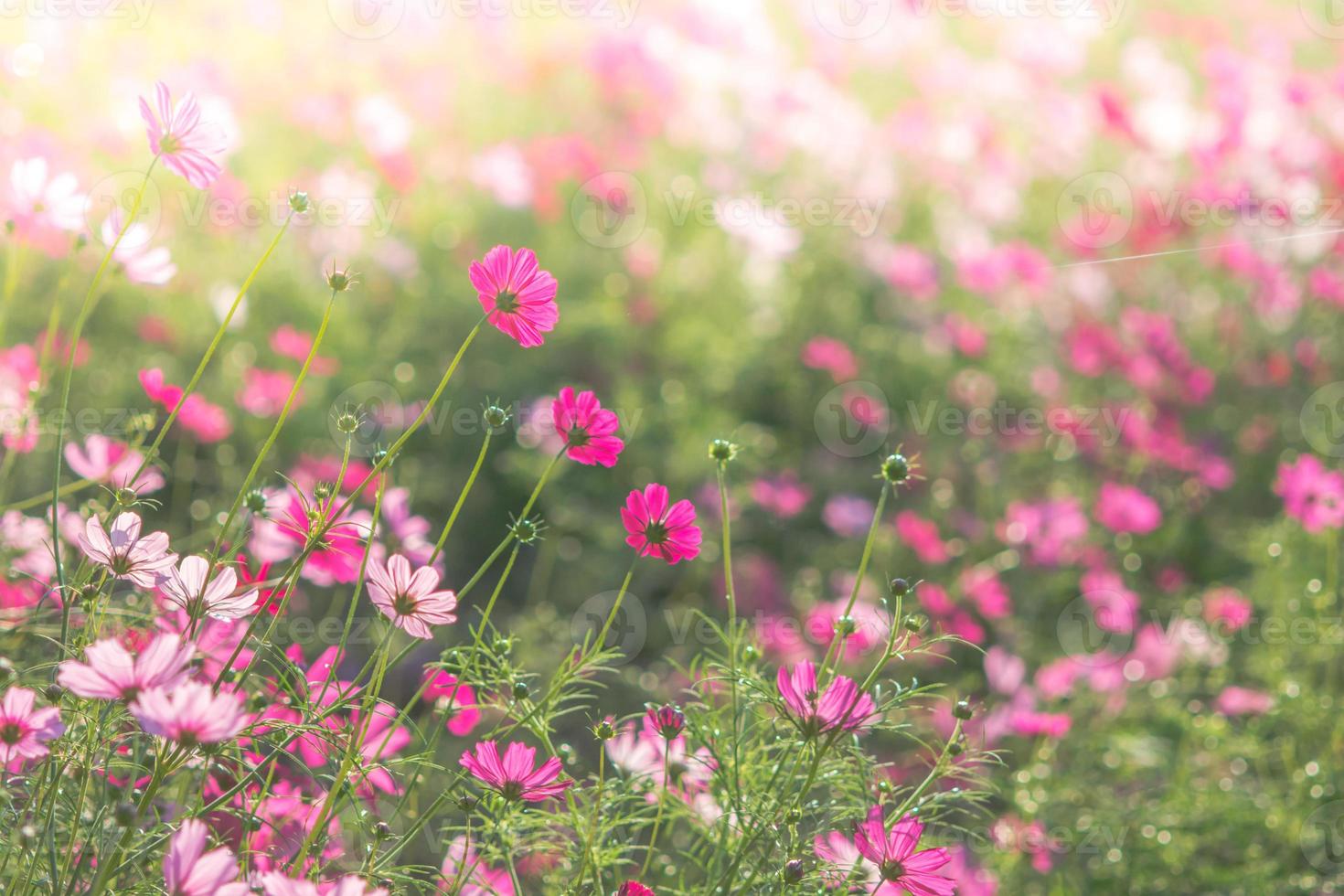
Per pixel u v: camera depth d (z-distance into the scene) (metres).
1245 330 6.38
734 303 6.26
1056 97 7.93
